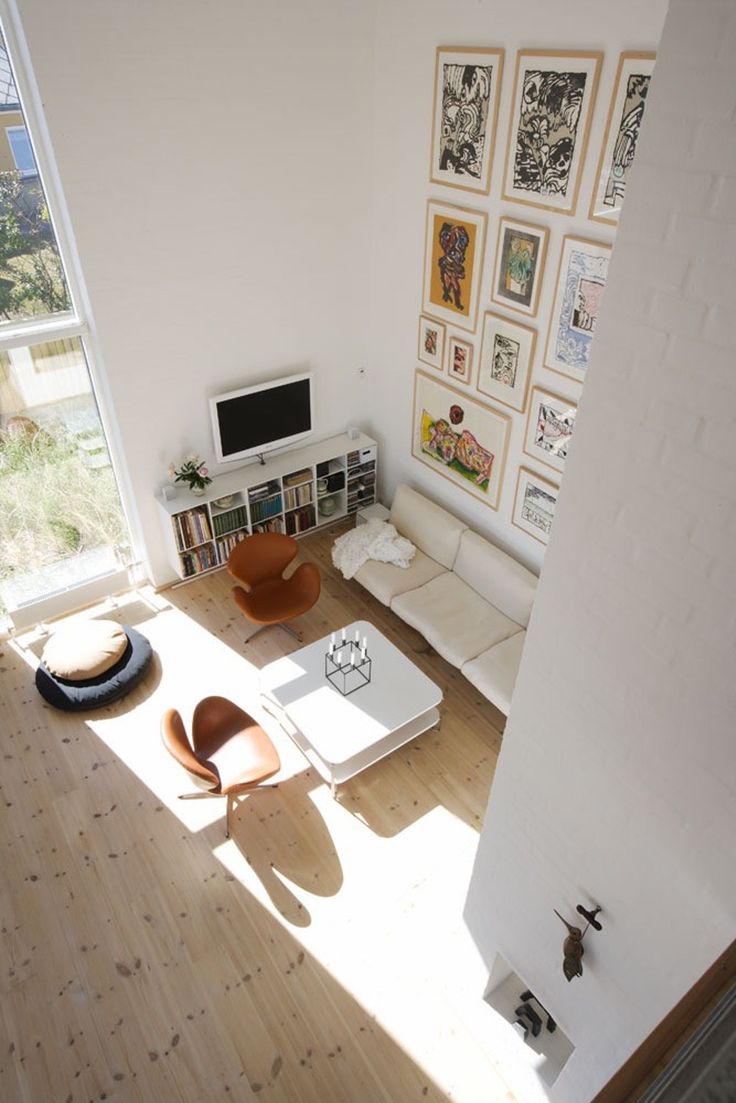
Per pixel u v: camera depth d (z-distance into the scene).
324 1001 3.88
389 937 4.13
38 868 4.38
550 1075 3.43
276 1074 3.62
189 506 5.79
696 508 1.58
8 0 3.89
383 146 5.45
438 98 4.78
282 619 5.67
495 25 4.25
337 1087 3.59
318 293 5.93
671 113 1.32
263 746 4.64
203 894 4.29
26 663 5.61
